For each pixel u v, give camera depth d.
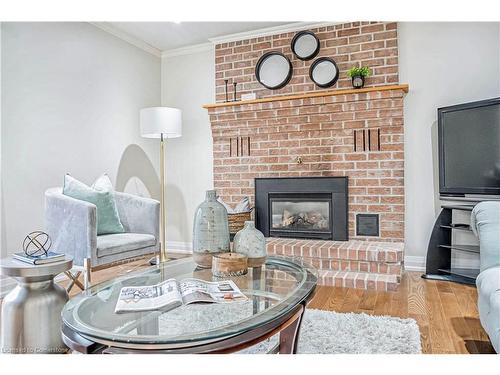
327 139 3.81
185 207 4.64
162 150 4.11
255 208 4.12
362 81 3.61
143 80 4.43
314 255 3.38
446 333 2.09
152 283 1.75
